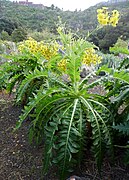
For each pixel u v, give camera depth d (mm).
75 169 1701
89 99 1802
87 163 1758
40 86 2262
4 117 2646
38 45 2998
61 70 2375
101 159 1611
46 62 2529
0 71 2656
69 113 1665
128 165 1711
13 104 2912
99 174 1647
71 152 1618
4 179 1687
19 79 2619
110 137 1639
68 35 2389
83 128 1635
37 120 1792
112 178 1608
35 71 1854
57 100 1738
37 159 1881
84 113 1760
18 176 1711
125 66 1986
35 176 1699
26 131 2307
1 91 3475
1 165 1838
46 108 1762
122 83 1798
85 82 1886
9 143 2131
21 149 2027
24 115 1673
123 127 1542
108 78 1757
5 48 6664
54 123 1634
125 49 1944
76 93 1809
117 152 1819
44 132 1707
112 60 3631
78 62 1730
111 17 2516
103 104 1804
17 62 2691
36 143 2023
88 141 1840
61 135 1588
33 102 1646
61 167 1551
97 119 1665
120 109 2320
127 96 1690
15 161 1877
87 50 2801
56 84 1946
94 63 2885
